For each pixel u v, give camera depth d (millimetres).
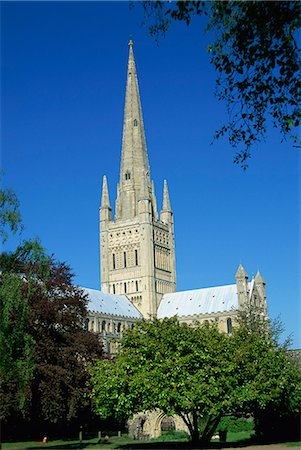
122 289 187000
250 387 59594
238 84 27609
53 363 77875
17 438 77875
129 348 61719
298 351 97688
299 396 69438
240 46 26797
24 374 60875
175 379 56125
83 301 89625
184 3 26328
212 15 26438
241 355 60438
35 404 75062
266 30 26078
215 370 56906
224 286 181000
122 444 67312
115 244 191250
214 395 55906
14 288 61250
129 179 195500
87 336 84562
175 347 59469
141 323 64062
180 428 100812
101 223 194750
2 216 61594
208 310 174000
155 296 184125
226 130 28609
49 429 83125
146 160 199000
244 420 97188
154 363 57406
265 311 179750
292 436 71188
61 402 74688
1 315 60188
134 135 199125
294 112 27406
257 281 182750
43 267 69375
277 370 64500
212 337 62781
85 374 78250
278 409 70375
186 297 184250
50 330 80812
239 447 58062
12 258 65562
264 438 71938
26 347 62094
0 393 68125
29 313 74625
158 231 193625
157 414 98062
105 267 190750
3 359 59281
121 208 195125
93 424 92750
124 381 57531
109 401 59906
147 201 189125
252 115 28016
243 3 25719
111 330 160750
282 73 26797
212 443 64875
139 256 185875
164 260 194250
